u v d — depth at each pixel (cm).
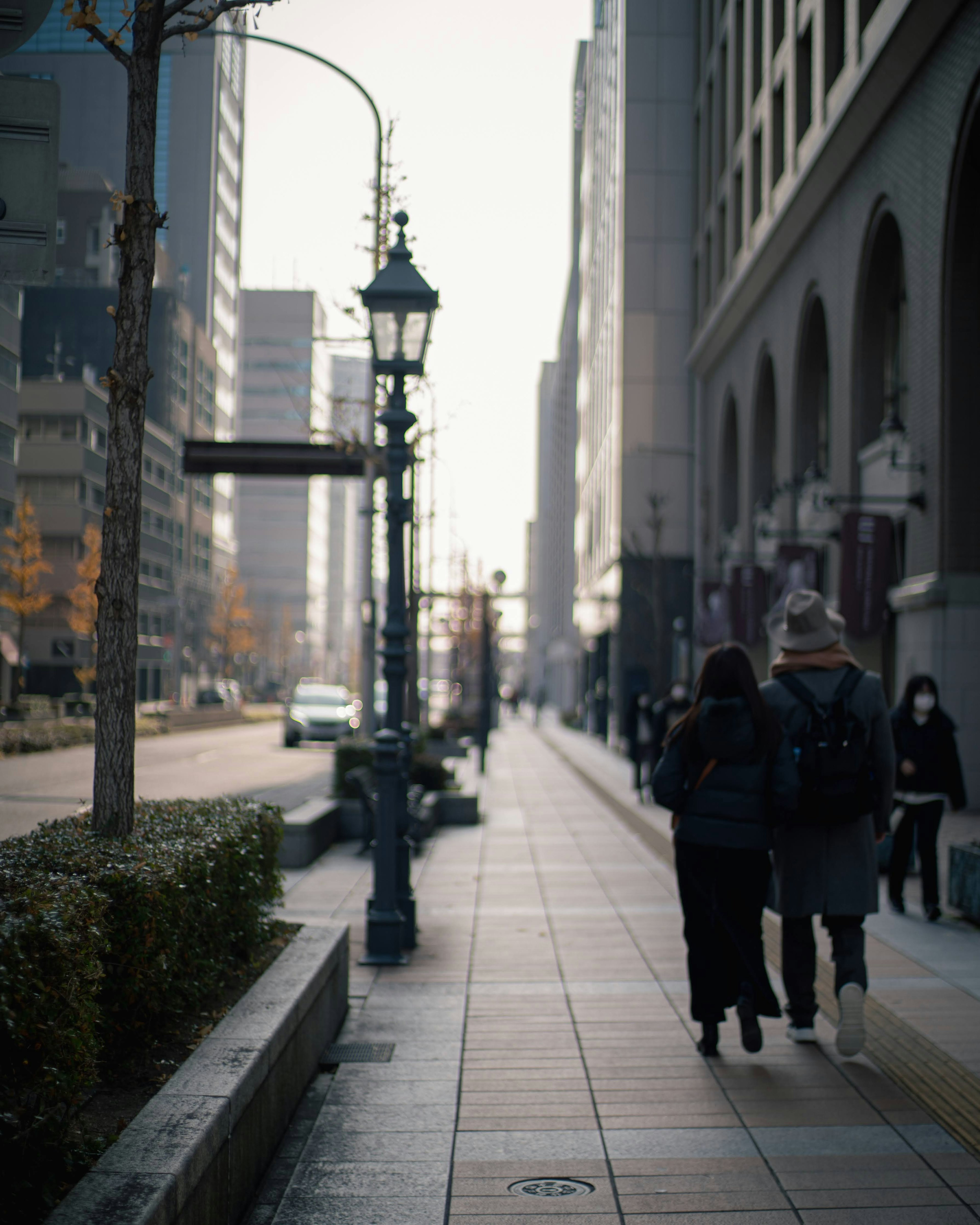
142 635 7000
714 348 3788
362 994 710
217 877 499
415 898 861
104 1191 291
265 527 15350
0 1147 288
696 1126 486
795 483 2653
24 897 324
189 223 7356
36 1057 301
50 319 6656
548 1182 429
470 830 1644
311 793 2092
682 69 4584
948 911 977
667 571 4491
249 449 2059
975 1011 661
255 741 4075
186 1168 312
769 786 562
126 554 475
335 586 18962
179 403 7338
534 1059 578
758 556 3194
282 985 521
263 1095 425
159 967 407
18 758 2722
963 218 1777
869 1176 434
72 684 6200
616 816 1850
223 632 8569
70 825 486
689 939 577
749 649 3120
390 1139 470
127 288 474
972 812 1772
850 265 2314
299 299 14738
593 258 6222
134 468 475
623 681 4378
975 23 1686
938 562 1841
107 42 478
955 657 1798
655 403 4591
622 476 4578
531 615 13950
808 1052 589
